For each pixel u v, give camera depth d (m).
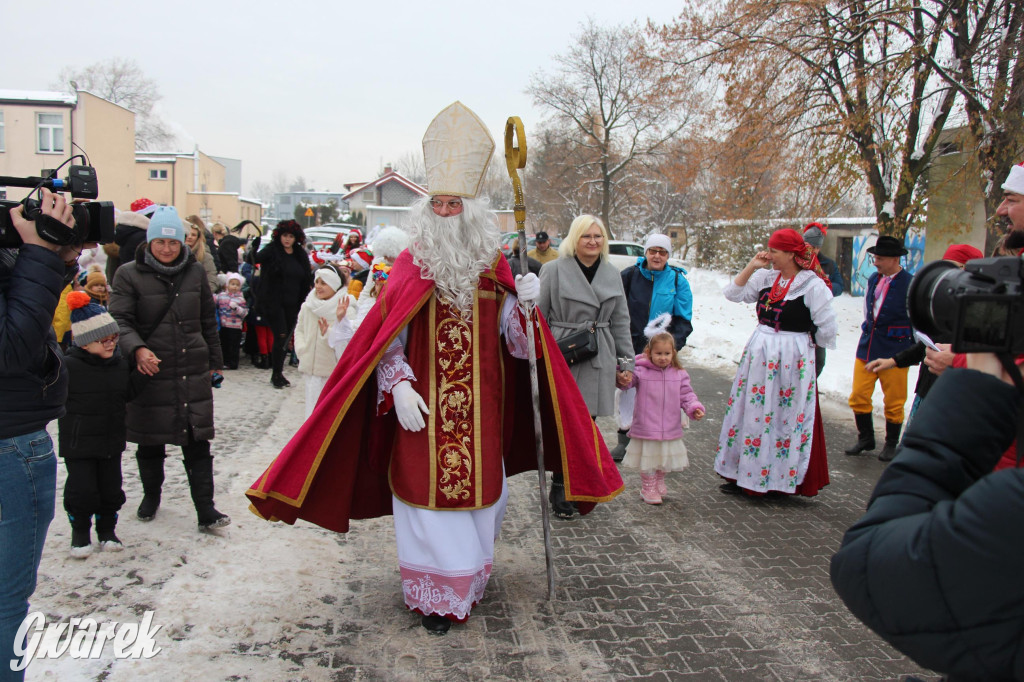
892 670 3.02
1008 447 1.27
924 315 1.38
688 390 5.04
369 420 3.47
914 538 1.15
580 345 4.73
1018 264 1.20
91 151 28.27
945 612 1.10
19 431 2.31
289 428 6.71
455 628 3.28
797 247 4.91
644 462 5.00
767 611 3.51
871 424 6.38
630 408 5.04
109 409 3.74
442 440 3.20
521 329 3.48
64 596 3.41
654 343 4.96
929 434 1.25
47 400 2.38
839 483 5.62
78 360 3.63
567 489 3.48
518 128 3.28
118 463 3.85
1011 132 10.23
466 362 3.25
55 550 3.91
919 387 4.81
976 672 1.11
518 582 3.78
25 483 2.33
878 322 6.11
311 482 3.18
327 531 4.38
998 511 1.05
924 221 12.85
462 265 3.22
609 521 4.71
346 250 11.69
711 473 5.84
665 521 4.73
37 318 2.23
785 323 4.96
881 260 6.09
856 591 1.23
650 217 42.38
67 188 2.44
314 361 5.95
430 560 3.18
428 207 3.32
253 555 3.97
